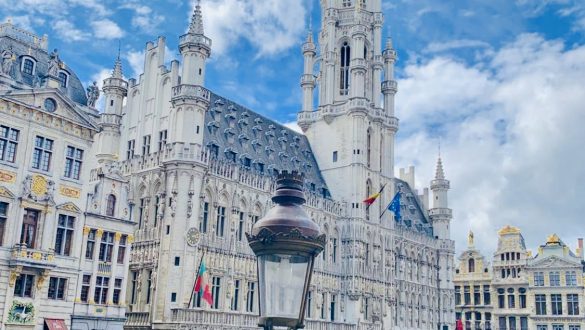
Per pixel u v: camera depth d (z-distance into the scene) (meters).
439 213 112.31
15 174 47.53
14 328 45.59
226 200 69.88
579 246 106.50
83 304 51.25
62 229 50.56
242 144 78.00
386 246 92.31
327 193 88.88
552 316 104.25
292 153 88.56
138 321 62.44
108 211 55.31
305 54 98.94
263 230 13.78
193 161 64.75
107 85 75.88
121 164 71.19
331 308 83.31
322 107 93.88
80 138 52.75
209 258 65.69
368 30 98.00
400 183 116.88
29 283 47.56
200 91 67.19
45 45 55.44
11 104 47.62
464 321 113.25
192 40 67.56
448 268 110.12
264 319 13.49
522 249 110.19
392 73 99.94
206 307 64.06
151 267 64.12
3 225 46.59
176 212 63.59
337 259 85.44
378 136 94.06
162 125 70.69
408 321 97.62
